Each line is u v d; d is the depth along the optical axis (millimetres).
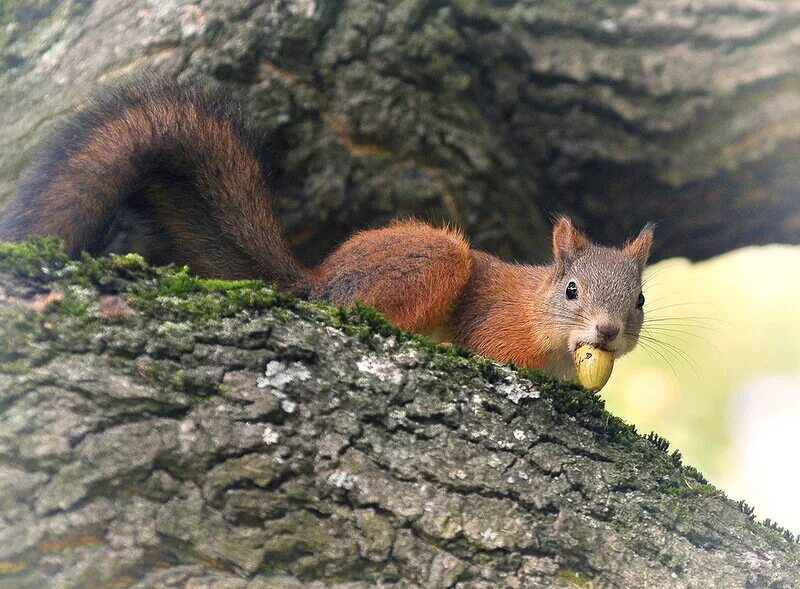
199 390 6980
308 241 14383
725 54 14836
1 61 13453
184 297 7418
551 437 7688
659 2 14930
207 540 6578
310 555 6695
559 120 14805
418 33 14094
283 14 13508
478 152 14531
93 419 6652
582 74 14570
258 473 6793
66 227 8883
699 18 14906
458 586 6789
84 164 9352
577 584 6977
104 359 6895
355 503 6902
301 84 13688
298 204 14016
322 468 6949
